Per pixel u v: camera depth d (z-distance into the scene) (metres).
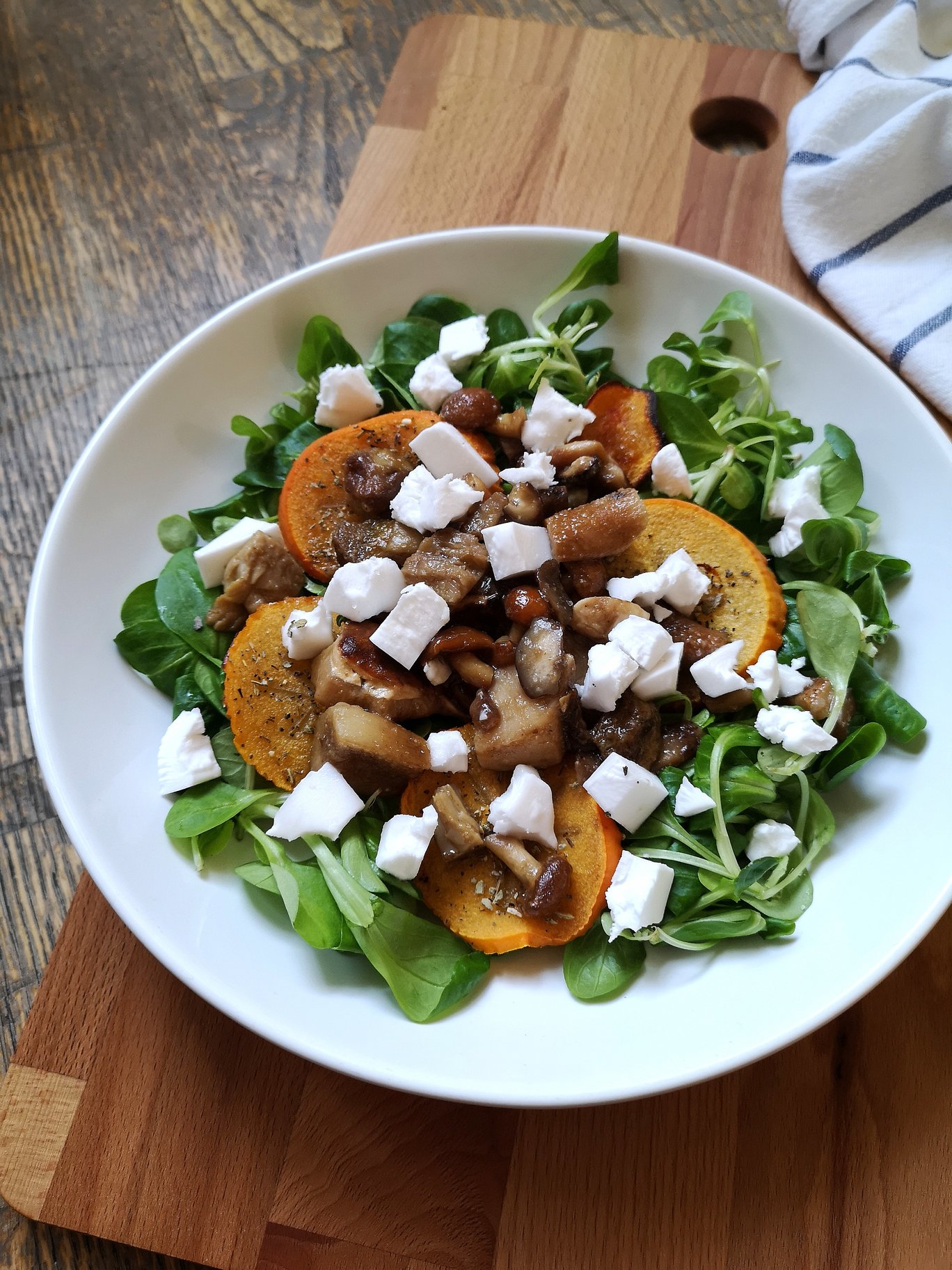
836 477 0.33
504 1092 0.24
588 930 0.29
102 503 0.32
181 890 0.28
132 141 0.45
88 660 0.31
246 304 0.35
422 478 0.33
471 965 0.28
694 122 0.42
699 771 0.30
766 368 0.35
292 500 0.34
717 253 0.39
